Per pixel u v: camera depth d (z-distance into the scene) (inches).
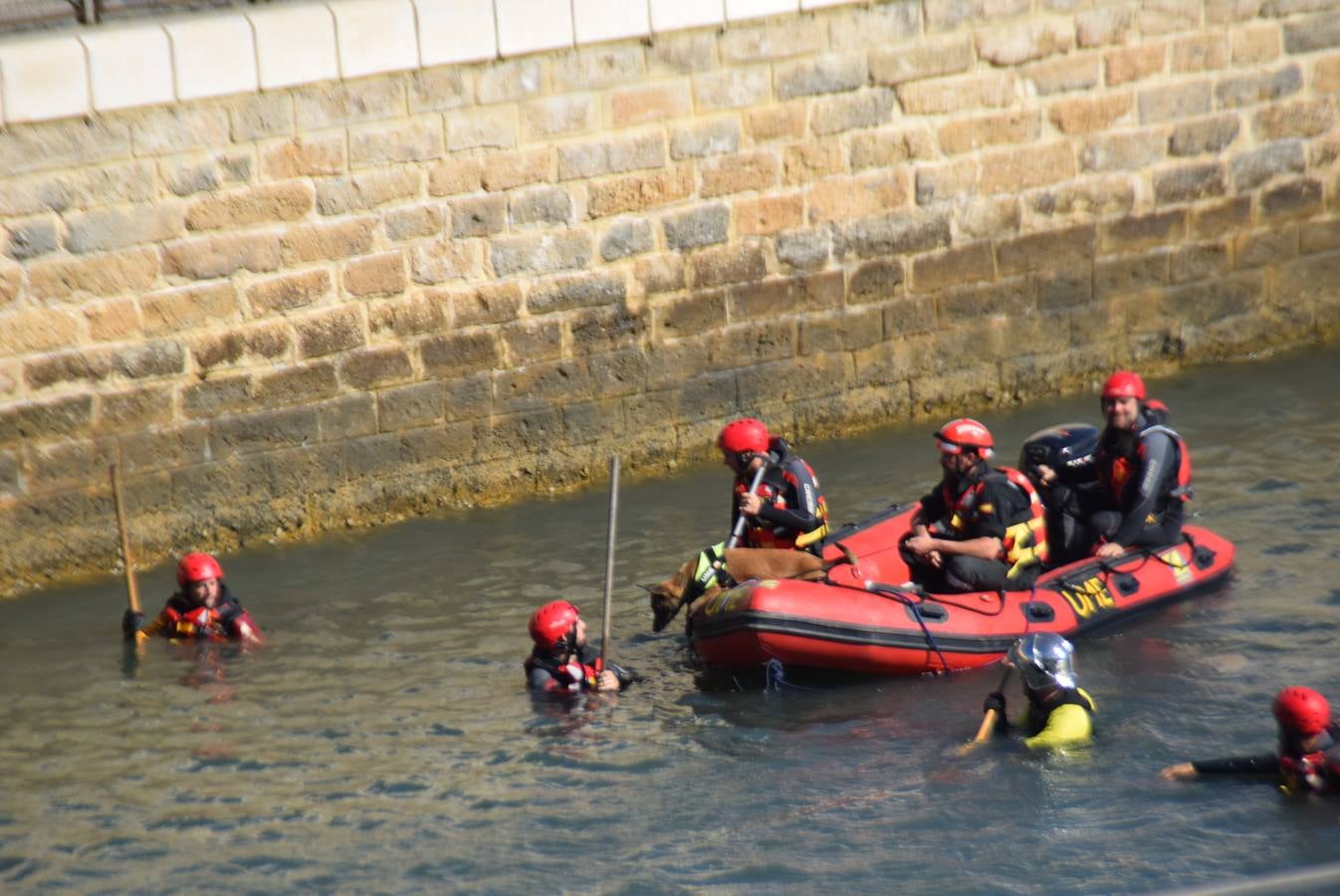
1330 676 1079.0
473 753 1045.2
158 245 1371.8
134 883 901.8
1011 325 1701.5
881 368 1658.5
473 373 1501.0
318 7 1396.4
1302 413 1603.1
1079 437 1279.5
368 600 1315.2
